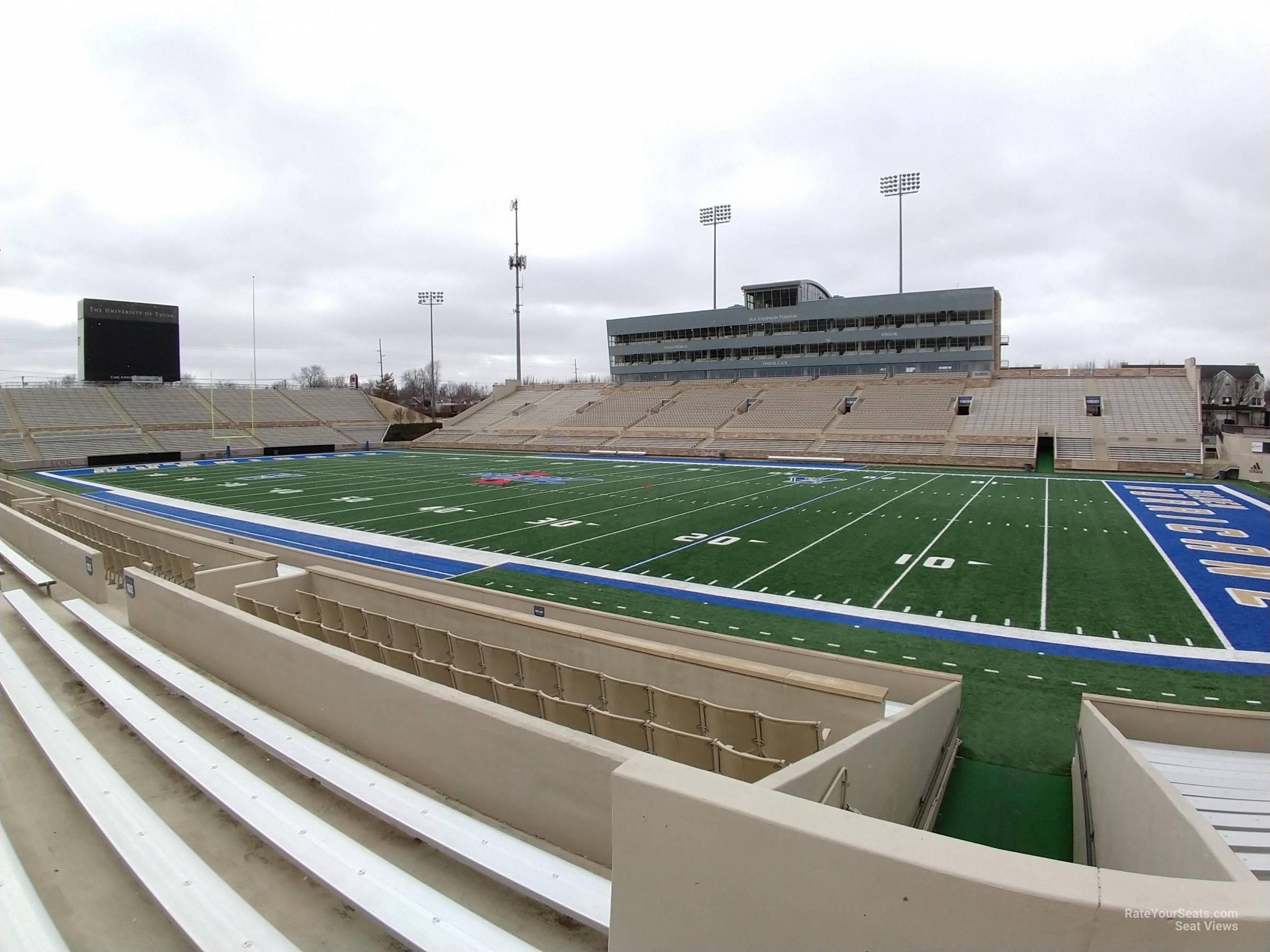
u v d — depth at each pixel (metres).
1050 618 12.37
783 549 17.66
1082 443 38.09
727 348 58.03
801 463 41.03
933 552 17.25
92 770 3.75
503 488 30.36
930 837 1.83
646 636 9.50
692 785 2.11
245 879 2.89
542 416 58.81
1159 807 3.55
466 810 3.53
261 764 3.90
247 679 5.21
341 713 4.29
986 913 1.68
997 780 7.29
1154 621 12.17
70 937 2.60
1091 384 44.06
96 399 52.19
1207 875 2.59
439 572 15.65
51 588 8.80
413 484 31.83
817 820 1.91
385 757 4.01
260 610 8.60
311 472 38.00
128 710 4.48
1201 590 13.98
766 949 1.95
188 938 2.51
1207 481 31.12
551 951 2.39
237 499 27.27
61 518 16.33
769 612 12.73
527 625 8.09
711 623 12.14
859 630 11.77
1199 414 38.81
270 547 15.66
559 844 3.16
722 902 2.02
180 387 57.69
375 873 2.80
